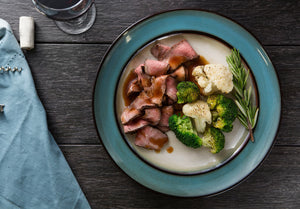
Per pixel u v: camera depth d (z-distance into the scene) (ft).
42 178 1.61
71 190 1.63
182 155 1.61
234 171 1.59
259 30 1.64
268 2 1.64
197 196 1.57
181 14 1.57
